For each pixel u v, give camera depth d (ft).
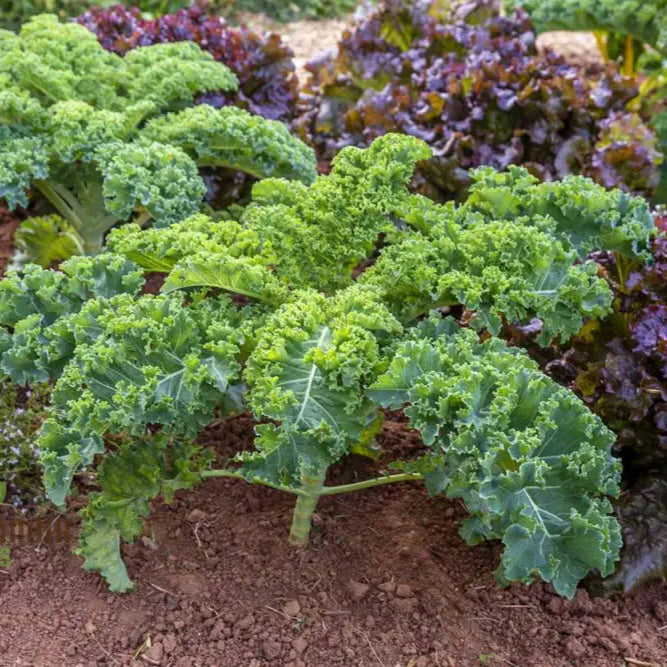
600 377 4.17
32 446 4.14
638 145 5.88
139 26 6.43
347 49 6.80
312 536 4.02
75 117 4.88
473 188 4.14
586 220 4.11
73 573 3.85
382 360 3.37
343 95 6.73
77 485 4.24
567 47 9.21
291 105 6.43
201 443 4.47
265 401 3.25
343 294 3.63
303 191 4.17
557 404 3.31
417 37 6.93
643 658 3.66
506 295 3.67
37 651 3.54
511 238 3.74
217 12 9.71
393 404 3.27
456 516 4.22
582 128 6.09
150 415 3.29
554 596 3.86
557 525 3.18
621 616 3.83
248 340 3.55
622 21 7.18
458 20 7.04
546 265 3.73
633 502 4.08
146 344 3.39
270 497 4.24
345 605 3.76
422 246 3.73
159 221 4.54
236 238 3.84
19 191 4.74
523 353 3.64
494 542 4.08
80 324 3.53
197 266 3.59
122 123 5.00
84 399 3.33
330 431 3.22
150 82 5.37
